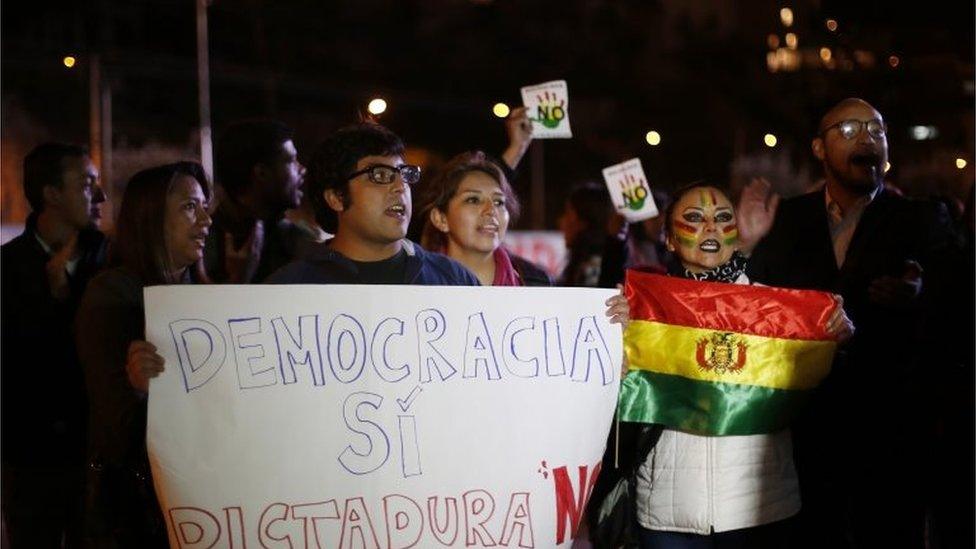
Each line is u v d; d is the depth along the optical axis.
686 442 4.86
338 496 4.09
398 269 4.54
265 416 4.04
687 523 4.82
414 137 29.39
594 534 4.89
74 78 23.69
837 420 5.80
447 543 4.20
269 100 27.31
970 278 5.63
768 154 22.41
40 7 24.69
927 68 13.79
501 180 5.39
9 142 22.38
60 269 5.43
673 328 4.88
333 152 4.45
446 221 5.39
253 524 4.05
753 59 28.06
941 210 5.93
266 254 6.27
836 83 14.56
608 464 4.93
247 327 4.04
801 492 5.77
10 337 5.33
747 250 7.11
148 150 21.89
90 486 4.46
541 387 4.33
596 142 28.58
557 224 27.28
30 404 5.30
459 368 4.23
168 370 4.00
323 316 4.10
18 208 18.86
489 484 4.25
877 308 5.80
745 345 4.86
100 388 4.50
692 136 27.91
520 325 4.30
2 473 5.28
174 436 4.00
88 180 5.66
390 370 4.15
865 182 5.88
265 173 6.16
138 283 4.69
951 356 5.65
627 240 8.12
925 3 13.71
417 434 4.18
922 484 5.76
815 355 4.92
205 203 4.98
